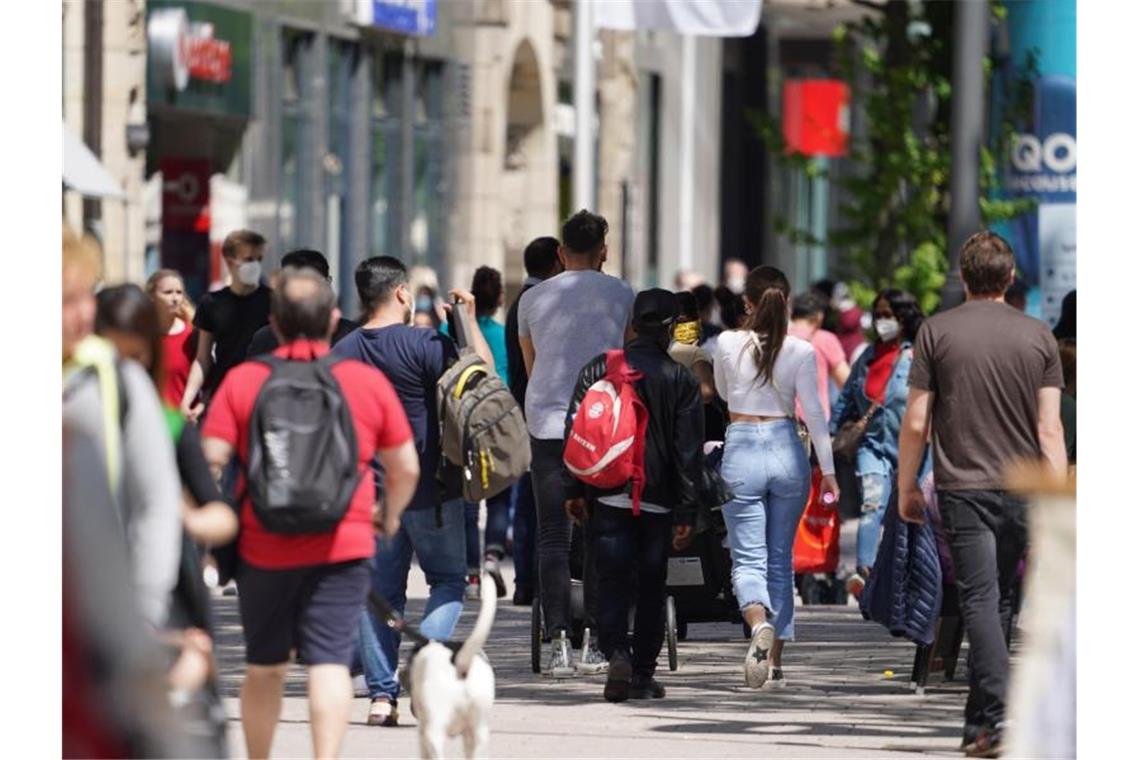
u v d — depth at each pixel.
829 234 66.56
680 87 126.88
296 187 82.06
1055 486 19.52
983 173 60.56
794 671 33.00
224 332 35.12
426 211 95.12
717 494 29.11
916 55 66.06
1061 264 60.06
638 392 29.02
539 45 103.19
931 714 28.77
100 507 13.59
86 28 65.06
